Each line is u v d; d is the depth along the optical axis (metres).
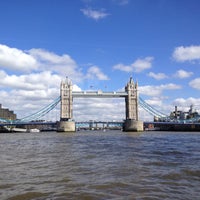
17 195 18.38
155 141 84.25
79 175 25.05
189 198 17.42
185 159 36.00
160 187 20.22
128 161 34.09
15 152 49.25
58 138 114.56
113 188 20.00
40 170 28.05
